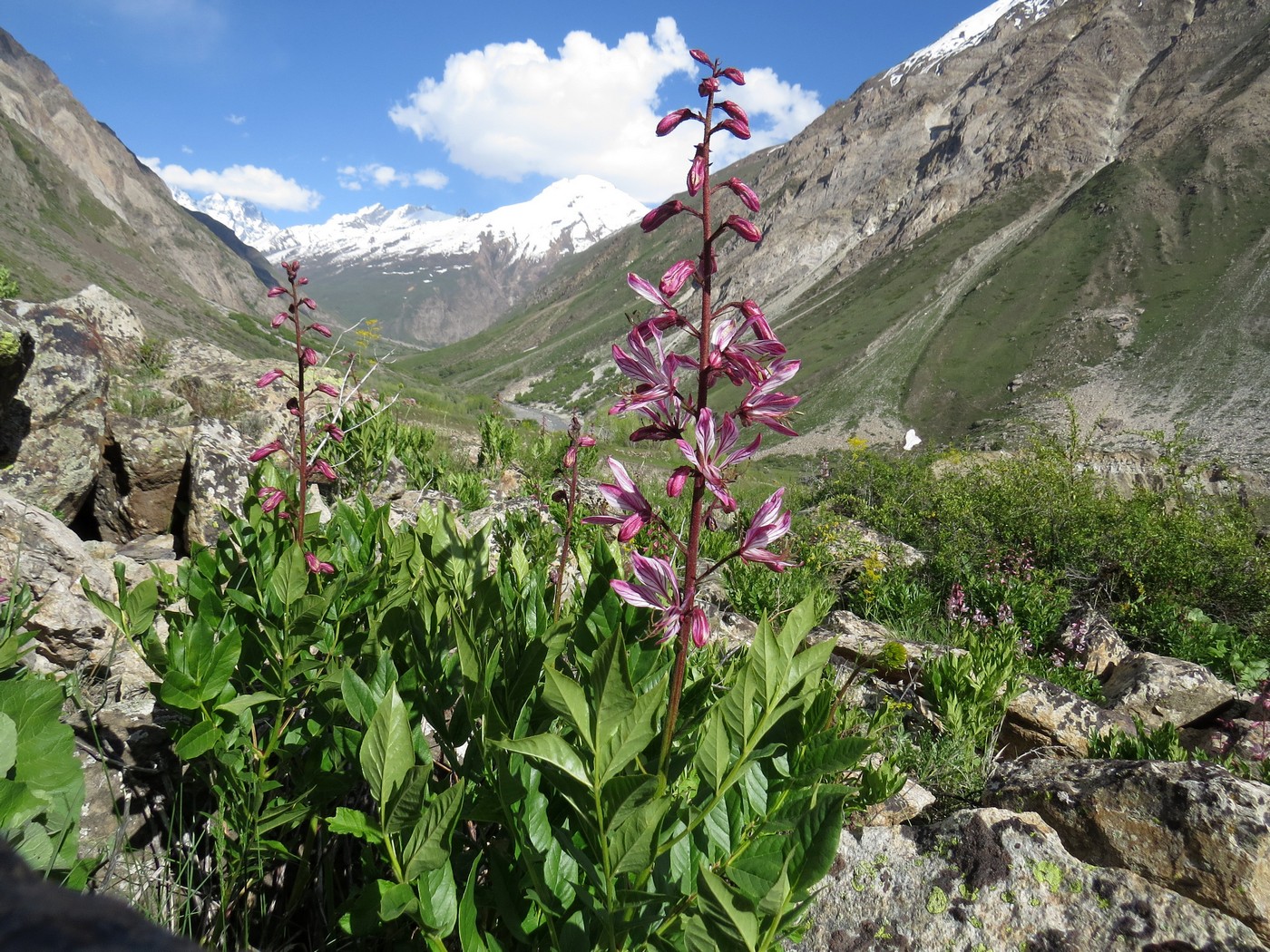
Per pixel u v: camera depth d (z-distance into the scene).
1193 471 14.81
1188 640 9.31
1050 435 14.16
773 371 1.81
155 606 2.80
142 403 10.16
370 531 3.33
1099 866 3.06
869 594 9.41
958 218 197.38
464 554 2.85
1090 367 122.00
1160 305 133.38
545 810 1.94
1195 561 10.71
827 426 129.12
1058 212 179.12
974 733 4.98
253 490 3.15
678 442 1.84
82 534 7.28
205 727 2.25
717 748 1.73
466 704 2.07
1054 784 3.57
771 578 7.94
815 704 2.25
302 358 3.19
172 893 2.33
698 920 1.56
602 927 1.76
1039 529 11.70
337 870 2.59
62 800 1.94
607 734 1.62
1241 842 2.96
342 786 2.28
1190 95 192.75
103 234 142.00
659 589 1.85
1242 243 141.25
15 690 1.91
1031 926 2.79
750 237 1.78
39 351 6.68
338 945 2.24
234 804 2.36
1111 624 9.74
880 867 3.09
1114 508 11.84
